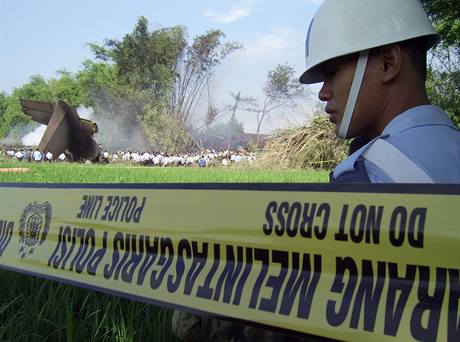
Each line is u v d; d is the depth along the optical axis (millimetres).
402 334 1771
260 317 2117
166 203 2578
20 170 22625
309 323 1979
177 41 76750
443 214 1751
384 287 1843
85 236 2971
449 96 11992
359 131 2178
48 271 3109
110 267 2779
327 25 2166
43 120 46656
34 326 3934
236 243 2264
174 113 77125
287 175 21297
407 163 1972
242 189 2270
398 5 2105
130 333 3783
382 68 2107
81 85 90938
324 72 2264
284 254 2107
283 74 66312
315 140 28078
